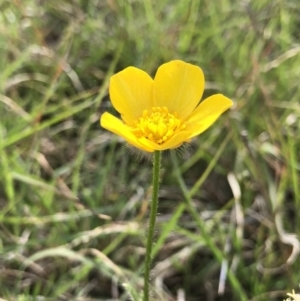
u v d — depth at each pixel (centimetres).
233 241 14
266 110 17
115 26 19
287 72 18
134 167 16
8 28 18
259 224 15
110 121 8
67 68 17
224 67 18
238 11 19
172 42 18
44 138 16
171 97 9
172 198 16
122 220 15
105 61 18
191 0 19
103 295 14
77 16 19
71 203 14
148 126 9
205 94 18
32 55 18
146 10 19
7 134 16
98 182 15
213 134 16
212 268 14
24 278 14
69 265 14
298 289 13
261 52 18
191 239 14
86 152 16
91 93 16
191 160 16
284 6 20
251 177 15
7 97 16
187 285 14
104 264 13
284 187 15
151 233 9
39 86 18
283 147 15
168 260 14
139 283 13
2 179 15
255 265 14
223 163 16
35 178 14
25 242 13
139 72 9
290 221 16
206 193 16
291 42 19
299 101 17
